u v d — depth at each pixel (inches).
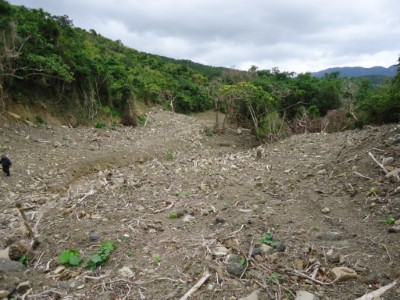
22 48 578.9
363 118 683.4
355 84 1266.0
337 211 206.5
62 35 715.4
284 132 727.7
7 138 493.7
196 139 786.2
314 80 1154.0
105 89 810.2
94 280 149.2
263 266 148.8
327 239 170.4
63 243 188.1
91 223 213.3
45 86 652.1
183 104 1428.4
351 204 213.8
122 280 145.9
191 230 194.7
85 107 728.3
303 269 147.4
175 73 1907.0
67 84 695.1
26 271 162.4
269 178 300.5
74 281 150.3
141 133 761.6
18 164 423.5
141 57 1910.7
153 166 418.6
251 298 127.4
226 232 185.9
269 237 172.9
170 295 133.3
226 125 935.7
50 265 168.7
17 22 608.1
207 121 1094.4
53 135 573.3
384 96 629.0
